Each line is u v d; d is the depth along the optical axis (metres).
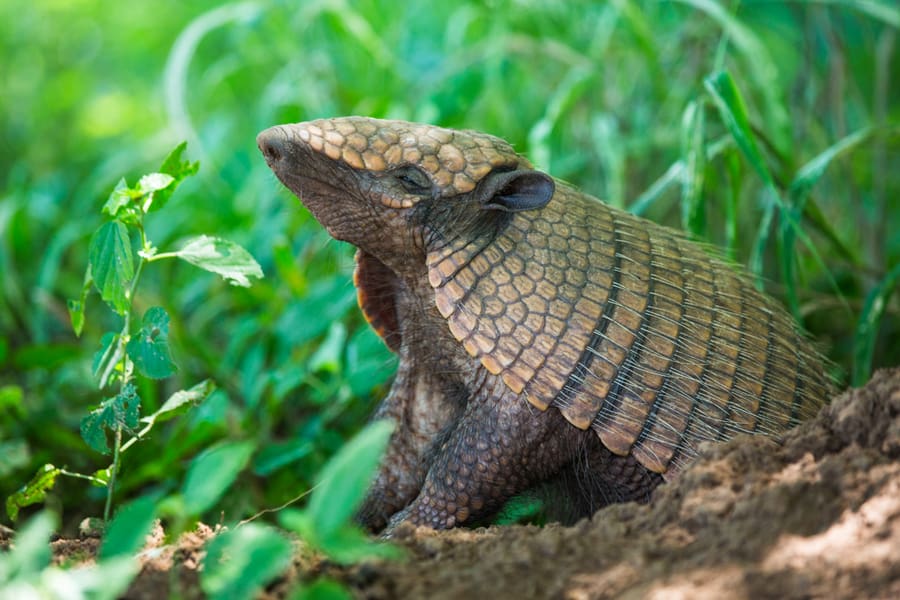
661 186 6.91
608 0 8.97
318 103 9.55
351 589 3.66
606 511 4.11
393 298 5.58
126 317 4.78
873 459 3.84
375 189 4.95
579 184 9.37
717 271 5.43
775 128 7.80
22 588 3.24
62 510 7.07
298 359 7.57
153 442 7.22
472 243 4.93
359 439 3.24
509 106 9.95
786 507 3.68
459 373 5.30
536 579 3.64
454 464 5.06
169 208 10.28
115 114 13.35
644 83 9.39
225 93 12.33
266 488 7.03
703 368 5.02
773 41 10.97
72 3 15.44
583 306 4.87
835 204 9.39
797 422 5.17
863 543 3.48
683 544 3.75
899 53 11.12
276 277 8.70
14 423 7.41
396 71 9.55
